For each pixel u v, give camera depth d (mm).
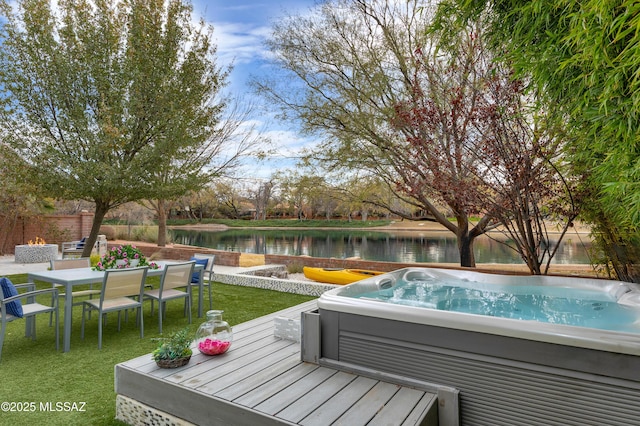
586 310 3383
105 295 3475
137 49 7145
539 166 4184
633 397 1565
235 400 1906
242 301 5398
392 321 2195
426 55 5961
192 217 31500
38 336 3789
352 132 6523
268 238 20359
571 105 2270
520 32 2127
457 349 1991
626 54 1548
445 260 11250
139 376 2229
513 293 3965
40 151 6703
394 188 6938
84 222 13172
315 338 2418
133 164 6926
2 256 10828
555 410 1732
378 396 1964
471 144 4859
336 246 15891
